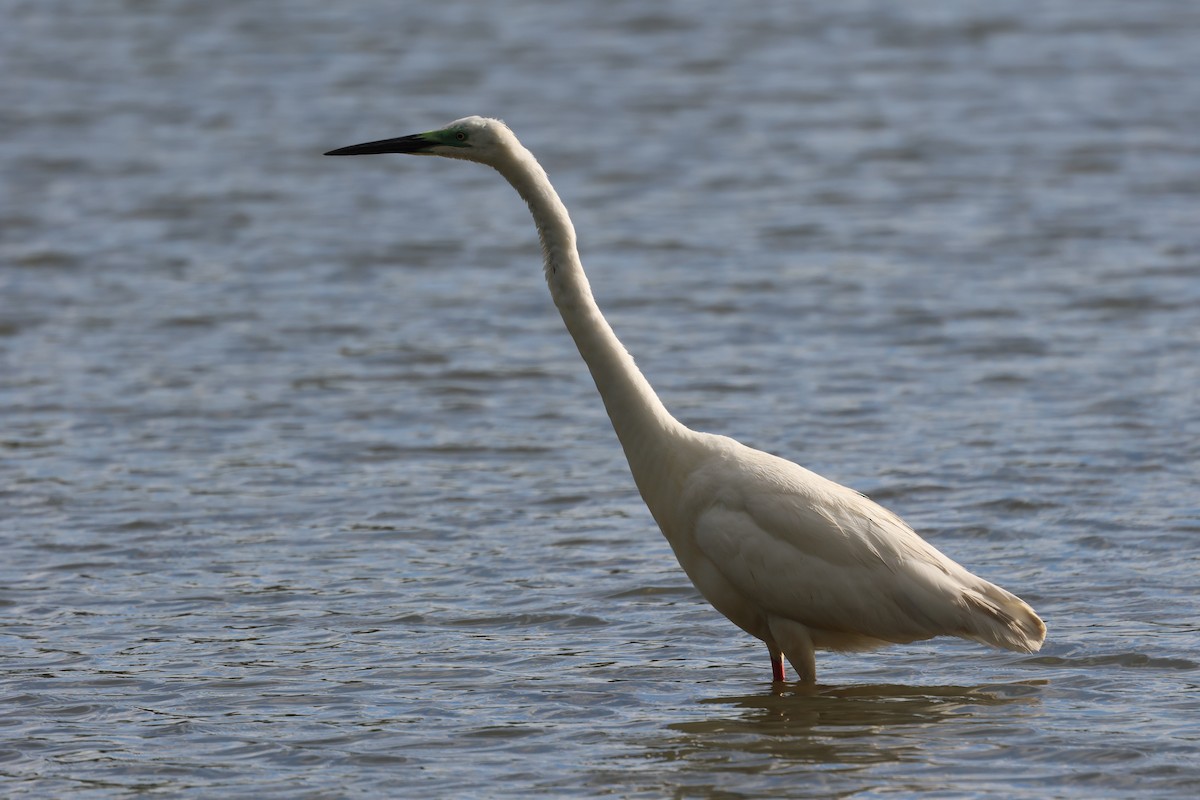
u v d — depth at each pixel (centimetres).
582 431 1692
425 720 969
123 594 1220
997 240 2581
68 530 1373
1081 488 1430
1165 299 2189
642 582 1234
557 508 1435
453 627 1146
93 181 3100
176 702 1002
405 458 1599
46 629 1142
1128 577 1205
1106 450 1544
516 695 1011
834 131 3466
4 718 975
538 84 3906
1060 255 2470
